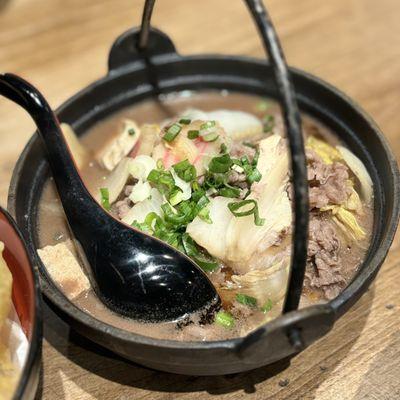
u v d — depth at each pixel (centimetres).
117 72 37
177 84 39
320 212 30
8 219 26
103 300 28
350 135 34
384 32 48
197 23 50
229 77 39
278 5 51
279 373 28
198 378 28
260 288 27
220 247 28
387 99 42
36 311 23
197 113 36
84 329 25
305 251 21
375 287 32
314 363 29
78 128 37
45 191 33
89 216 29
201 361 24
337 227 30
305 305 28
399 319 30
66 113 36
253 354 23
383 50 46
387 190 30
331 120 35
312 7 51
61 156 30
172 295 27
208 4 51
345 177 31
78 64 46
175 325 27
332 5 51
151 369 29
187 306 27
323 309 22
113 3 52
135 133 36
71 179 30
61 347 30
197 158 31
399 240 34
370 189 31
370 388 27
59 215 32
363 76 44
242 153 32
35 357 23
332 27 49
